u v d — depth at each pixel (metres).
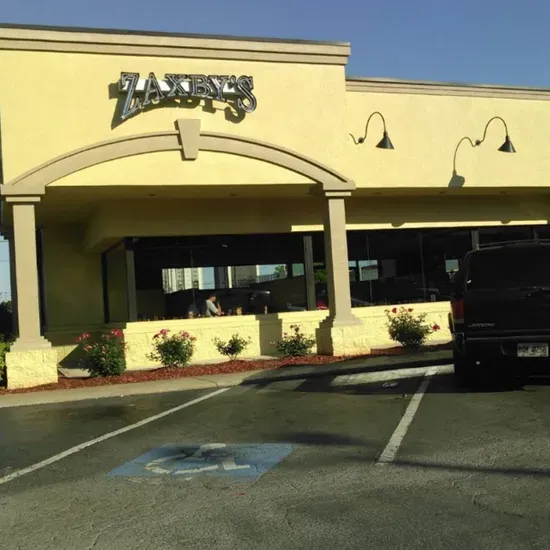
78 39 12.86
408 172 15.78
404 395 9.71
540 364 9.65
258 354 15.95
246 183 13.93
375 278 17.47
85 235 18.11
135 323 15.13
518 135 16.86
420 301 17.84
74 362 17.47
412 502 5.01
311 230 16.53
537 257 9.37
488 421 7.60
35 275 12.62
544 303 9.09
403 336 14.98
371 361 13.31
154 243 15.67
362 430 7.54
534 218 18.62
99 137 13.00
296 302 16.84
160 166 13.38
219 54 13.83
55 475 6.27
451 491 5.22
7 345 12.66
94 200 14.84
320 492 5.35
